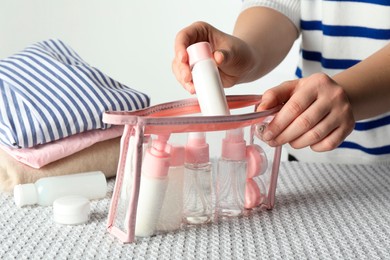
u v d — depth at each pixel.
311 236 0.77
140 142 0.71
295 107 0.76
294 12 1.19
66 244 0.73
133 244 0.74
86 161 0.94
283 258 0.71
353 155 1.21
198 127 0.73
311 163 1.09
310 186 0.96
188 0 1.83
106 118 0.71
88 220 0.81
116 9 1.85
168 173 0.76
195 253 0.71
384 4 1.12
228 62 0.88
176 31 1.85
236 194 0.82
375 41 1.15
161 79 1.88
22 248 0.72
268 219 0.83
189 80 0.81
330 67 1.19
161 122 0.71
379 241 0.76
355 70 0.85
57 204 0.79
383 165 1.09
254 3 1.17
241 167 0.82
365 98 0.83
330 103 0.77
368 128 1.17
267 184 0.86
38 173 0.91
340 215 0.84
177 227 0.78
